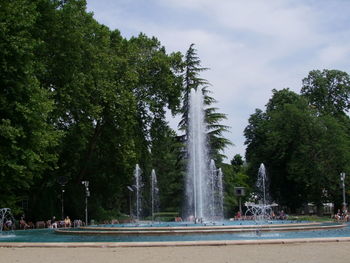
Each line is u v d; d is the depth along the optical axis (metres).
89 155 47.69
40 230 36.62
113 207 68.62
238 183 76.19
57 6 38.41
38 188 45.12
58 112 37.84
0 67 26.66
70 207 49.69
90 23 41.97
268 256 13.45
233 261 12.58
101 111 42.16
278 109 66.88
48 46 37.03
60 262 13.09
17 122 27.56
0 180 27.77
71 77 38.09
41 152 31.52
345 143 59.06
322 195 61.50
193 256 13.80
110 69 43.41
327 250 14.69
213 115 52.12
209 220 39.16
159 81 50.91
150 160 56.66
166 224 32.38
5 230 36.94
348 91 69.00
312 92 70.75
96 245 17.16
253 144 74.00
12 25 27.77
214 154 51.12
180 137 53.69
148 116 51.78
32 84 28.52
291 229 25.81
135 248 16.44
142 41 52.38
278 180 65.12
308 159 58.16
